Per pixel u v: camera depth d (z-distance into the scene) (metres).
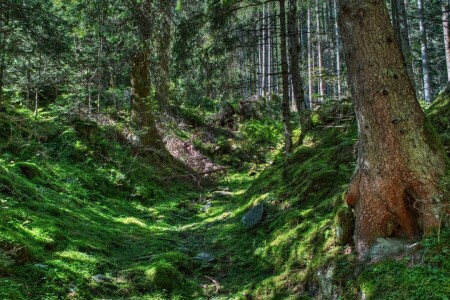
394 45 4.92
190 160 17.52
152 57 13.70
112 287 5.84
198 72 11.43
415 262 4.35
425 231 4.53
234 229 8.41
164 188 13.96
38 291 5.04
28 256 5.66
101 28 12.80
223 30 10.98
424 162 4.70
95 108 16.91
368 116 4.91
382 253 4.68
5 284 4.78
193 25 10.72
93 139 13.45
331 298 4.85
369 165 4.94
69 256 6.24
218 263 7.14
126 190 12.34
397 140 4.75
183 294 6.08
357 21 4.94
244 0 11.35
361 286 4.46
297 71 12.25
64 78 14.67
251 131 21.09
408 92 4.88
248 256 7.04
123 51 14.47
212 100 25.66
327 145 9.26
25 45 10.88
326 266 5.28
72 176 10.93
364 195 4.99
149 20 12.77
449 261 4.10
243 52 11.58
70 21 12.46
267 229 7.63
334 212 6.16
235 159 19.14
